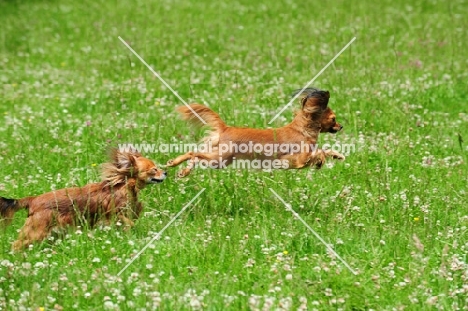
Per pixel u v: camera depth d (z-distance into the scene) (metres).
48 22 44.41
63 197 17.47
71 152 23.38
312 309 14.48
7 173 22.03
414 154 23.42
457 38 38.75
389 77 31.11
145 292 14.68
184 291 14.76
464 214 19.25
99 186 17.92
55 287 14.91
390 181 20.89
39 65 35.44
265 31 41.50
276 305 14.29
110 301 14.38
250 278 15.62
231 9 47.72
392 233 17.66
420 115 27.25
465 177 21.70
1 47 38.69
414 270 15.77
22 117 27.00
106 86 30.73
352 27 41.53
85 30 42.41
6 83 32.31
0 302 14.23
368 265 16.44
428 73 32.03
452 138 24.97
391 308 14.61
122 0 50.78
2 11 47.09
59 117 27.11
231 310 14.25
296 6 48.38
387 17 44.62
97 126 25.70
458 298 14.80
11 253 16.59
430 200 19.83
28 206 17.34
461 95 29.70
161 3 49.66
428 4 48.97
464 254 16.73
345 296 14.89
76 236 17.05
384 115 26.78
